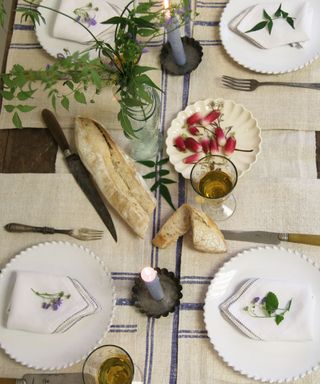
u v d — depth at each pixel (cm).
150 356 97
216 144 110
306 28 113
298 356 93
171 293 100
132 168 108
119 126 115
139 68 89
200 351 96
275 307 94
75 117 114
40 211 109
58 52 119
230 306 95
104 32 118
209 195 107
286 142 111
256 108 114
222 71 118
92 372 91
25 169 113
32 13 103
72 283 100
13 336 98
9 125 116
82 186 110
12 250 107
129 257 104
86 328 98
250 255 100
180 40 109
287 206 105
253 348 94
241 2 120
